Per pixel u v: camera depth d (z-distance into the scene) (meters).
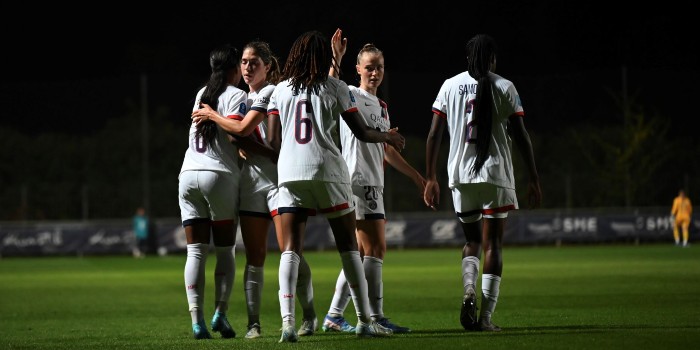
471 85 26.50
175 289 53.44
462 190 26.62
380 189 27.58
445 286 51.28
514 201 26.58
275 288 52.38
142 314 38.00
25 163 124.50
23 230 111.31
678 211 107.56
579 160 124.44
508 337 23.83
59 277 68.12
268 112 24.72
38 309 41.22
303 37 23.70
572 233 114.62
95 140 127.94
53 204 115.38
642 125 125.69
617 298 39.19
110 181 124.81
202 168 26.02
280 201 23.97
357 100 28.06
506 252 97.81
